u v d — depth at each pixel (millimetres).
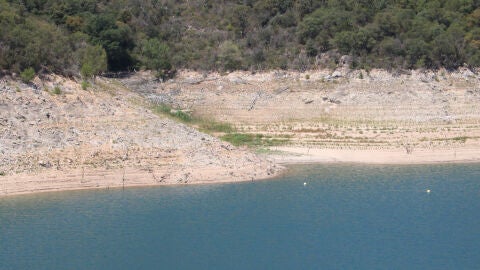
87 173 75000
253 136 100062
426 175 84562
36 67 86688
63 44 96500
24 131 77250
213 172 78812
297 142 98062
